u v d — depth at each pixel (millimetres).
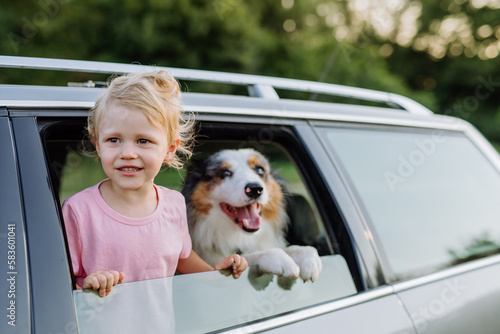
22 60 1479
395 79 17812
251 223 2051
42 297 1079
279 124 1757
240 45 13664
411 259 1860
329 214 1705
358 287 1608
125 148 1302
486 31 21188
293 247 1694
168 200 1523
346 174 1799
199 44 13133
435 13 22031
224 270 1433
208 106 1623
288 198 2137
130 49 12516
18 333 1029
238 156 2102
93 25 12328
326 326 1442
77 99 1393
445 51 21891
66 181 2486
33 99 1317
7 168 1170
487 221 2262
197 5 12977
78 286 1270
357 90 2393
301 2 17312
